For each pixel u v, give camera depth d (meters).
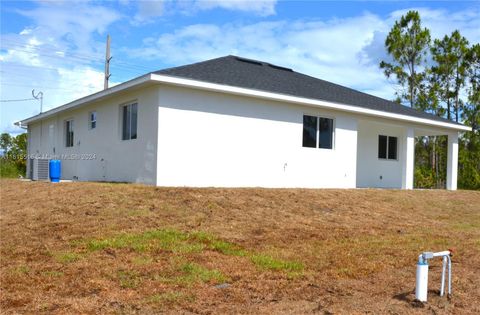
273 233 8.05
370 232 8.79
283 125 14.09
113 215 8.47
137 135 12.62
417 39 27.89
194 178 12.20
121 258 6.13
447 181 19.59
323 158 15.10
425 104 28.41
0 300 4.59
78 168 16.77
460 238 8.56
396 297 4.94
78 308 4.38
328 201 11.50
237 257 6.39
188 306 4.48
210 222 8.41
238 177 13.06
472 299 4.96
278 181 13.94
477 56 27.91
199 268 5.75
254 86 13.15
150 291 4.90
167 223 8.12
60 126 18.72
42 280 5.24
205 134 12.41
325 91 16.34
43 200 10.04
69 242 6.94
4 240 7.16
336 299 4.80
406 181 17.67
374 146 19.38
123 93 13.30
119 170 13.62
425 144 31.08
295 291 5.04
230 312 4.34
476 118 27.27
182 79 11.60
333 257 6.62
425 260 4.78
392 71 28.81
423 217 11.29
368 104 16.56
